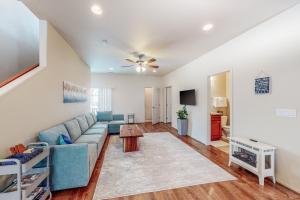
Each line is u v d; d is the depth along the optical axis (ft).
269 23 8.33
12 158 5.19
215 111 18.85
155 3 6.86
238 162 9.39
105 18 8.20
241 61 10.25
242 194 7.14
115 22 8.63
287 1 6.83
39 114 8.16
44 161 7.07
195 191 7.41
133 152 12.78
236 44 10.65
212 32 9.95
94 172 9.37
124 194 7.21
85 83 18.49
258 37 8.99
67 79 12.14
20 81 6.91
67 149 7.36
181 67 20.16
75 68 14.23
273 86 8.19
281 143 7.82
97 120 20.93
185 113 18.51
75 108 14.60
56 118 10.19
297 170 7.19
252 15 7.96
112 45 12.30
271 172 7.97
